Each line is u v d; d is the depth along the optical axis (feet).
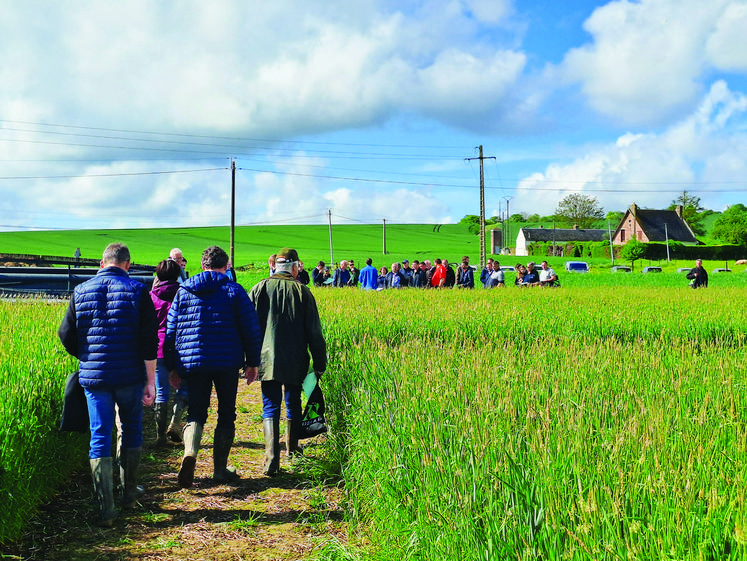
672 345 26.71
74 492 17.42
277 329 19.75
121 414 16.24
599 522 8.14
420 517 11.00
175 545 13.91
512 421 12.67
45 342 23.41
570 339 29.43
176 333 18.29
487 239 435.53
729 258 274.36
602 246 310.45
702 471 9.36
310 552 13.52
